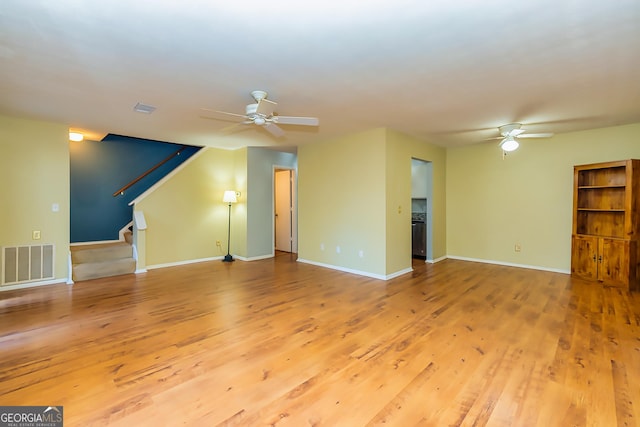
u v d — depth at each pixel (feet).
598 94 10.40
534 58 7.89
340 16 6.11
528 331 9.26
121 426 5.39
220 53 7.59
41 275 14.03
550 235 16.96
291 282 14.82
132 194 20.29
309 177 19.20
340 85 9.64
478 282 14.76
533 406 5.94
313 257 19.07
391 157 15.69
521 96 10.62
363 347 8.32
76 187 18.29
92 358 7.68
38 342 8.52
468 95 10.50
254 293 13.07
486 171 19.21
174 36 6.81
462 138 17.56
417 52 7.59
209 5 5.72
